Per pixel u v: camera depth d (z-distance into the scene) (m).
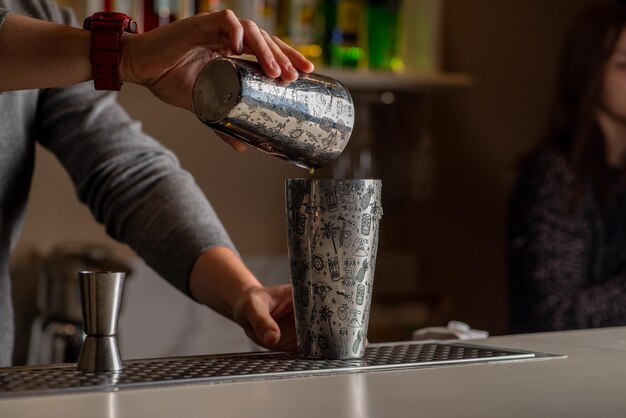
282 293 1.02
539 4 3.13
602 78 2.39
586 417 0.65
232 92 0.82
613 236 2.35
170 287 2.51
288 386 0.75
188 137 2.67
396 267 2.97
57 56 0.95
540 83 3.14
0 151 1.26
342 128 0.89
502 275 3.11
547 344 1.06
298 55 0.88
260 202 2.76
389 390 0.74
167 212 1.18
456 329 1.18
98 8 2.26
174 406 0.67
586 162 2.37
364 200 0.88
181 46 0.93
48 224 2.48
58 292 2.17
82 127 1.30
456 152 3.04
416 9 2.76
